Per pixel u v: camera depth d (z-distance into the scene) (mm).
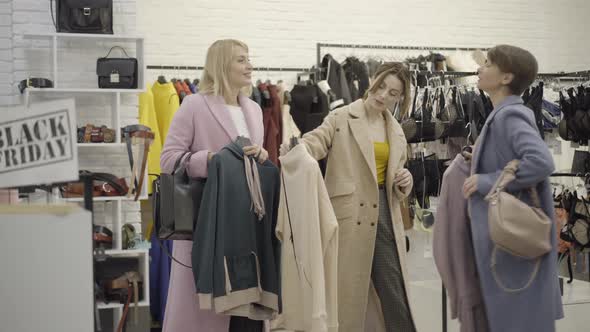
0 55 5484
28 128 1790
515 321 3191
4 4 5492
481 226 3244
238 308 3078
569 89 6422
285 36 7398
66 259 1746
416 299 4547
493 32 8109
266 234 3199
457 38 7984
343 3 7570
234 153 3137
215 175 3039
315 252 3256
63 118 1779
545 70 8312
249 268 3105
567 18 8359
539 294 3186
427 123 5957
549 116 6559
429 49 7523
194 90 6383
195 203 3107
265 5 7324
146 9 7000
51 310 1733
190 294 3248
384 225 3801
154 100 6082
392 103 3828
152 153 5805
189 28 7109
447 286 3453
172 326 3248
